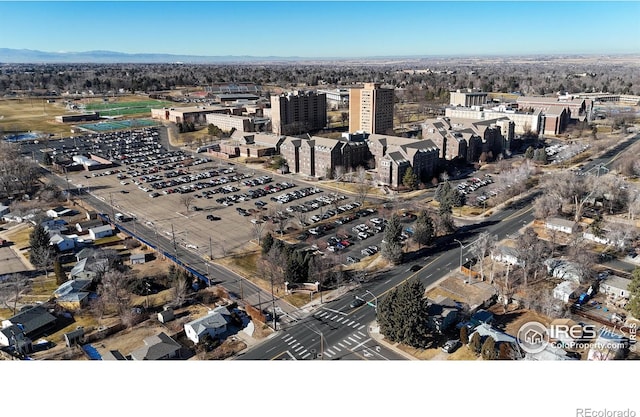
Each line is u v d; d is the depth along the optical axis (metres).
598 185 145.25
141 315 93.25
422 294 80.94
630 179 176.25
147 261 118.25
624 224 129.75
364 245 125.38
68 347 83.75
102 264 108.75
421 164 183.12
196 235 134.62
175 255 120.69
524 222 138.50
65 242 124.38
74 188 185.75
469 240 126.12
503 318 89.00
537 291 97.00
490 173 196.38
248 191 178.88
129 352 82.00
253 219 145.88
